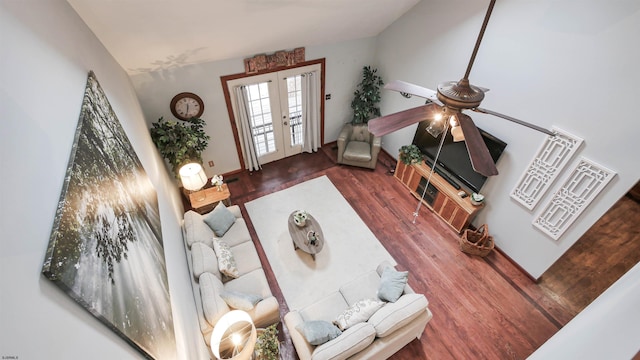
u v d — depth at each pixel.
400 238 4.16
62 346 0.79
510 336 3.10
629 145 2.44
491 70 3.38
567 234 3.11
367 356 2.36
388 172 5.36
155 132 3.81
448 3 3.62
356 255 3.92
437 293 3.49
